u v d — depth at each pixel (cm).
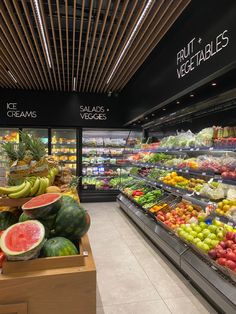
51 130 740
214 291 218
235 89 291
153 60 480
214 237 258
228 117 363
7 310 101
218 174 311
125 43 429
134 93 614
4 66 548
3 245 105
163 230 354
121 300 245
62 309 105
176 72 379
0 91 699
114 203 715
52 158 312
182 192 375
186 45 346
